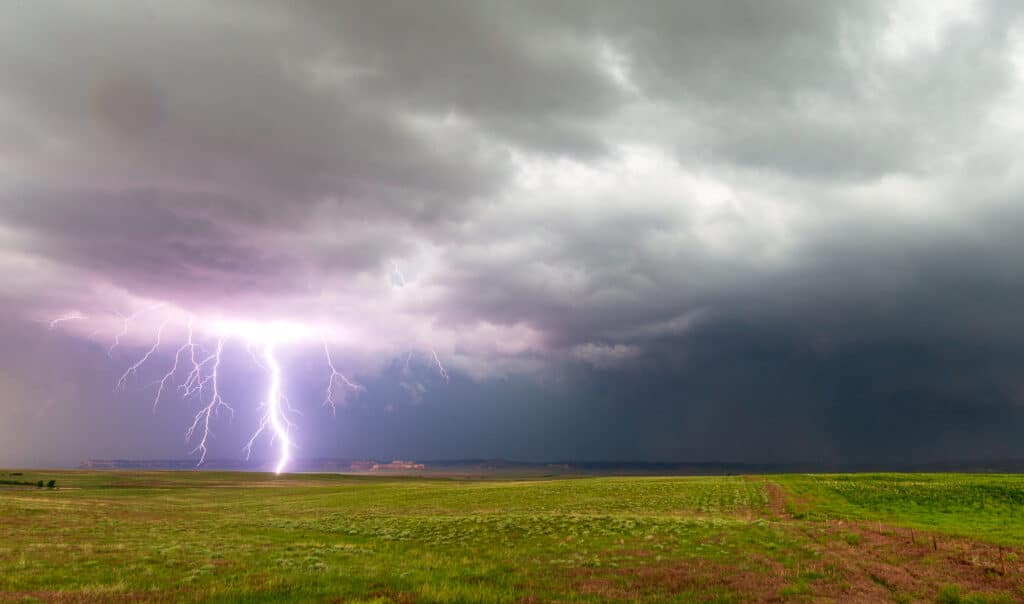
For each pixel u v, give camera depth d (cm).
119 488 10000
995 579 2020
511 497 6091
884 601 1739
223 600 1609
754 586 1916
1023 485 5112
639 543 2853
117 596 1625
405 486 9819
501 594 1756
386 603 1612
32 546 2508
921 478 6756
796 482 6931
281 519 4281
